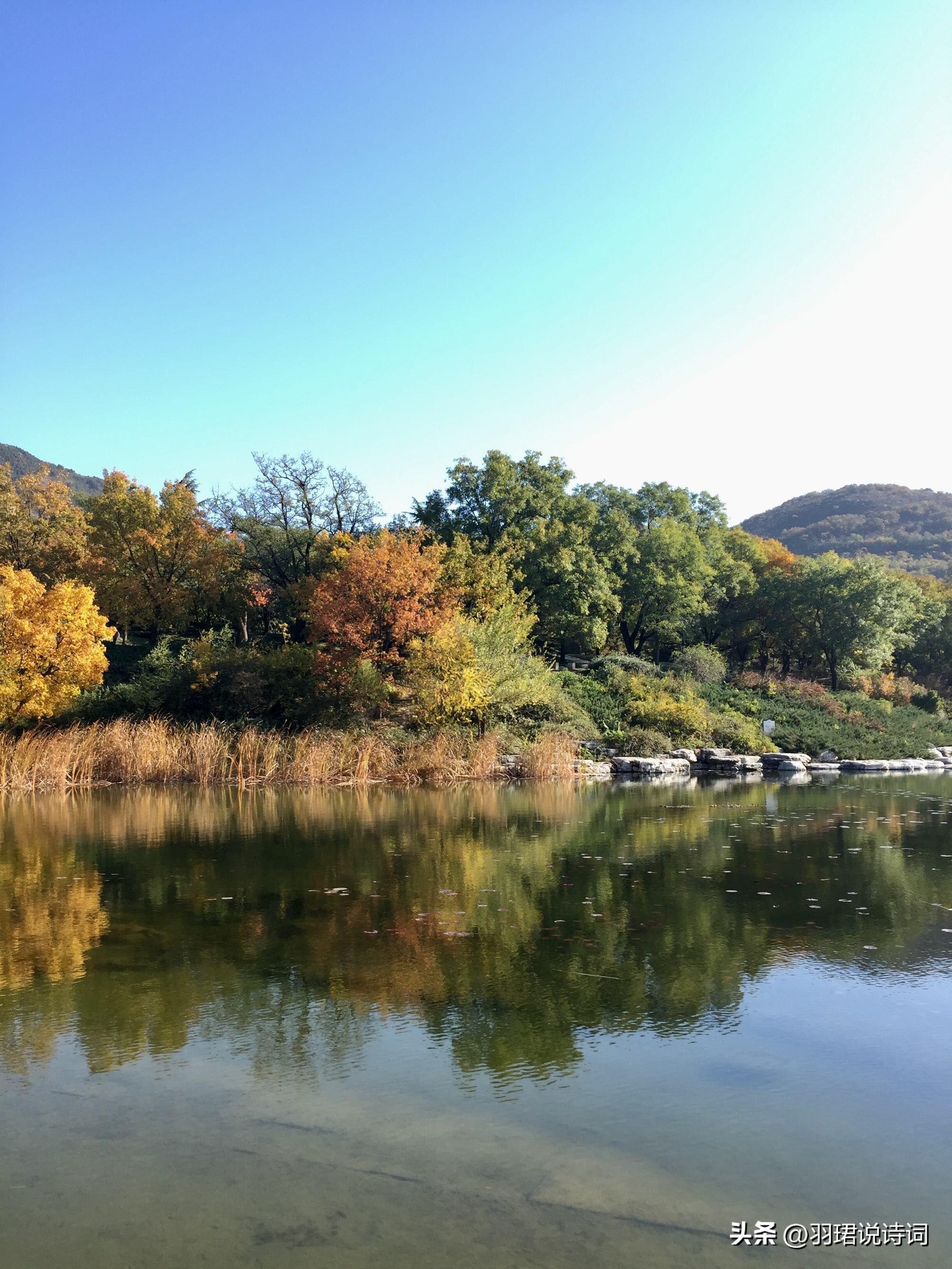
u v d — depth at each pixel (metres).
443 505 39.94
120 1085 4.30
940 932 7.09
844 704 36.00
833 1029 5.02
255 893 8.47
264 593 38.84
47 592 23.34
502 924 7.29
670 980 5.87
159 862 10.12
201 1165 3.58
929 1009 5.35
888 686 42.66
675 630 44.41
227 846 11.25
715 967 6.15
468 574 30.75
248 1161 3.61
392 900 8.20
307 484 38.41
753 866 9.97
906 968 6.14
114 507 37.38
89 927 7.18
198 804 15.98
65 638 22.39
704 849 11.16
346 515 39.31
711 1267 2.93
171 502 37.19
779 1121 3.95
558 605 36.91
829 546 118.50
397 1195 3.36
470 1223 3.18
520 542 36.78
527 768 21.67
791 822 13.74
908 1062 4.58
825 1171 3.55
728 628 46.97
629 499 46.41
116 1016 5.20
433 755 21.25
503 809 15.42
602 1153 3.67
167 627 37.91
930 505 128.25
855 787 20.38
